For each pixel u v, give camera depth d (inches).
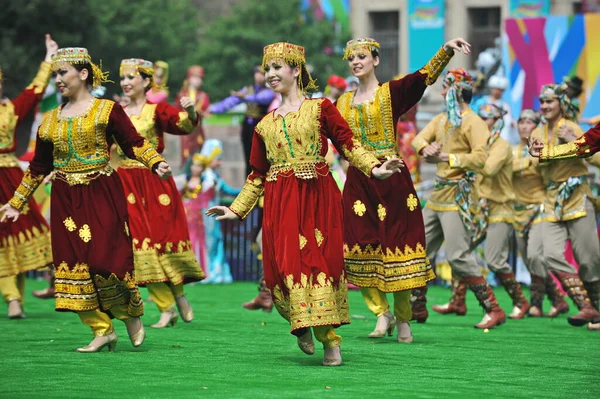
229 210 391.2
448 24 2209.6
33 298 649.6
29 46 1531.7
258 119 656.4
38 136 414.3
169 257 504.1
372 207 457.7
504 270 581.3
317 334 382.6
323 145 385.1
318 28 1984.5
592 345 460.4
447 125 518.9
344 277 384.5
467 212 520.1
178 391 332.5
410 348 437.1
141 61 509.7
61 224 410.0
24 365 381.4
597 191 747.4
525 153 607.8
